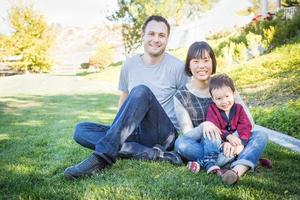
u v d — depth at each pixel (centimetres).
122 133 309
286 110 604
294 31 1341
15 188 287
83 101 1109
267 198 254
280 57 1153
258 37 1377
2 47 3086
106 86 1669
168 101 372
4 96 1348
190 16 3167
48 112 885
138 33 2909
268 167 333
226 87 317
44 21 3156
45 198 261
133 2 2842
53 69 3319
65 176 300
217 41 1925
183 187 273
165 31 354
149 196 256
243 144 306
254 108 708
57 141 497
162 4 2789
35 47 3122
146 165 331
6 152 438
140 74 369
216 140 310
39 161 382
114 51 3731
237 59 1357
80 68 3716
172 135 356
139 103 313
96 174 304
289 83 874
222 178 284
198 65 336
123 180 291
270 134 522
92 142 335
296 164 348
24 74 3000
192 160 335
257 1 2975
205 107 343
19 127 657
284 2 2239
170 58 371
